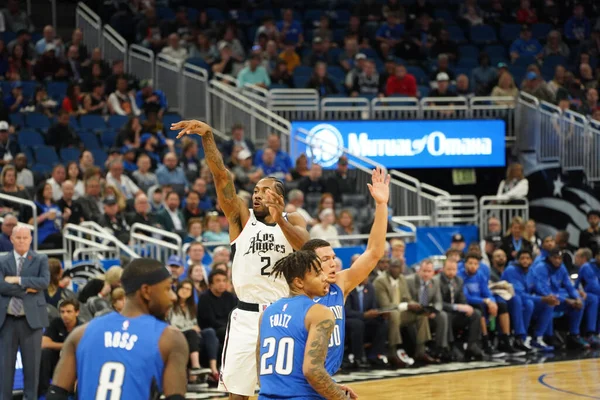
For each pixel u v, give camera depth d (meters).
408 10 27.55
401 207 20.41
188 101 21.77
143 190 17.75
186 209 17.06
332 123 21.20
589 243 19.58
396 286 14.98
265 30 24.66
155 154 19.16
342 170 19.83
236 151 19.20
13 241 11.32
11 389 11.23
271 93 21.44
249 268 8.30
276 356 6.14
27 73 21.81
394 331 14.75
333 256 6.71
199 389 12.81
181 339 5.11
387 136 21.53
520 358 15.48
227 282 13.87
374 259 7.14
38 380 11.51
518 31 27.66
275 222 8.10
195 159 19.34
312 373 5.92
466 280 15.85
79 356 5.12
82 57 22.64
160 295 5.18
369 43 25.62
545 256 16.69
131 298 5.19
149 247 15.90
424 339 14.98
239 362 8.28
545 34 27.86
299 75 23.72
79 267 14.23
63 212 15.88
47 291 12.70
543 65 26.11
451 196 21.17
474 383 13.03
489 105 22.80
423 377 13.61
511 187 20.86
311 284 6.29
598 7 28.41
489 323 15.98
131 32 24.08
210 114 21.55
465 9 27.83
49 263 12.72
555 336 16.98
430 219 20.11
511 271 16.48
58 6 25.20
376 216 7.23
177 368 5.04
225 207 8.40
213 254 14.75
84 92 21.36
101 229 15.31
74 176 17.08
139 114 21.14
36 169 18.53
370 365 14.77
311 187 19.20
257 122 20.98
